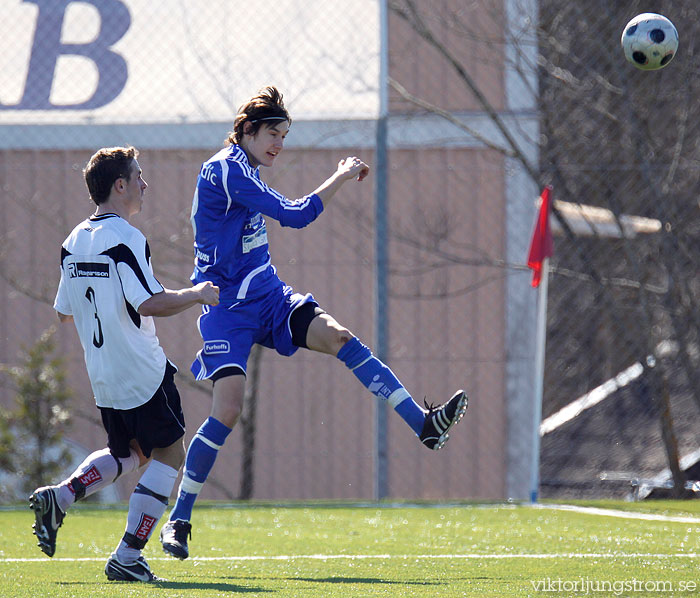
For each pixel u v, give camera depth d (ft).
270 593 31.94
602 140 107.34
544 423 114.42
